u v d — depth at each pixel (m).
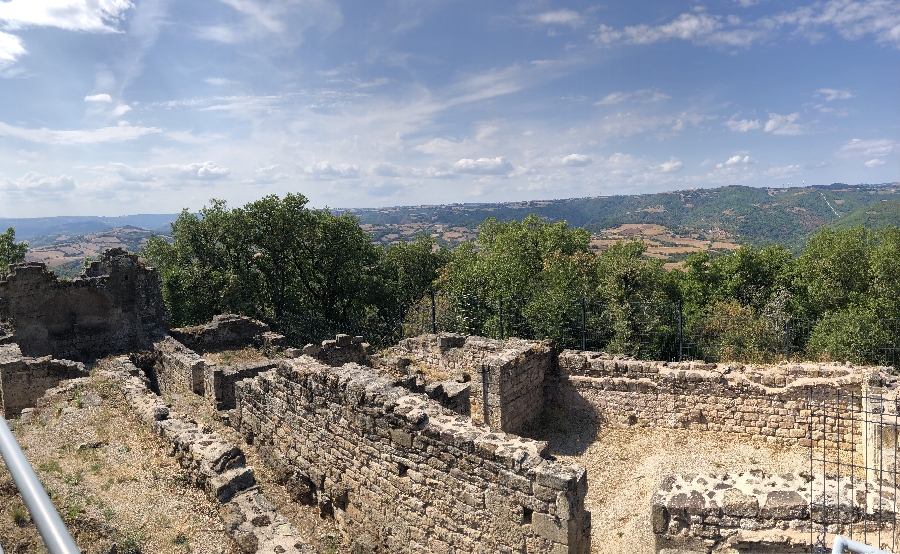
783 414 18.45
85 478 11.64
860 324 27.98
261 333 28.23
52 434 13.83
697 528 10.99
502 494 9.95
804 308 37.62
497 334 35.22
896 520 10.13
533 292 40.69
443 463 10.72
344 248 47.59
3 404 19.48
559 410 21.52
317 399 13.05
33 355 24.12
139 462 12.41
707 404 19.34
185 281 43.19
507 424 19.23
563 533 9.29
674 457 18.02
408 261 67.12
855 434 17.62
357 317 49.12
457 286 43.91
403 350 25.48
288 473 13.95
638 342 31.30
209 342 27.30
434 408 11.52
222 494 10.93
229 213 44.31
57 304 24.58
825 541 10.12
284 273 47.19
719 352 29.64
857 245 37.28
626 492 16.08
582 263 44.12
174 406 18.98
